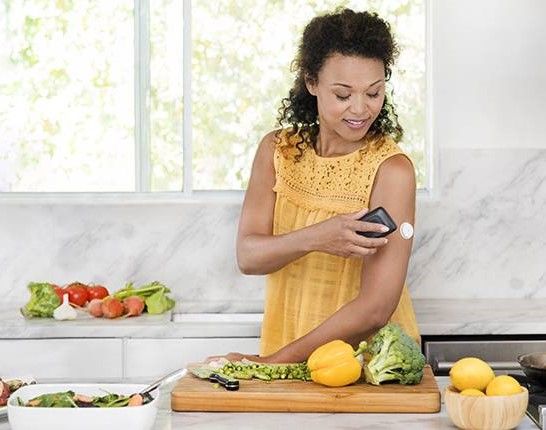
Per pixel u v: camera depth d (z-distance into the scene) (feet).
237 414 7.72
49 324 12.20
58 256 14.20
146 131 13.62
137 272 14.21
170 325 12.19
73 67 13.57
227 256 14.19
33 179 13.65
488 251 14.25
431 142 13.44
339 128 9.39
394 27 13.35
